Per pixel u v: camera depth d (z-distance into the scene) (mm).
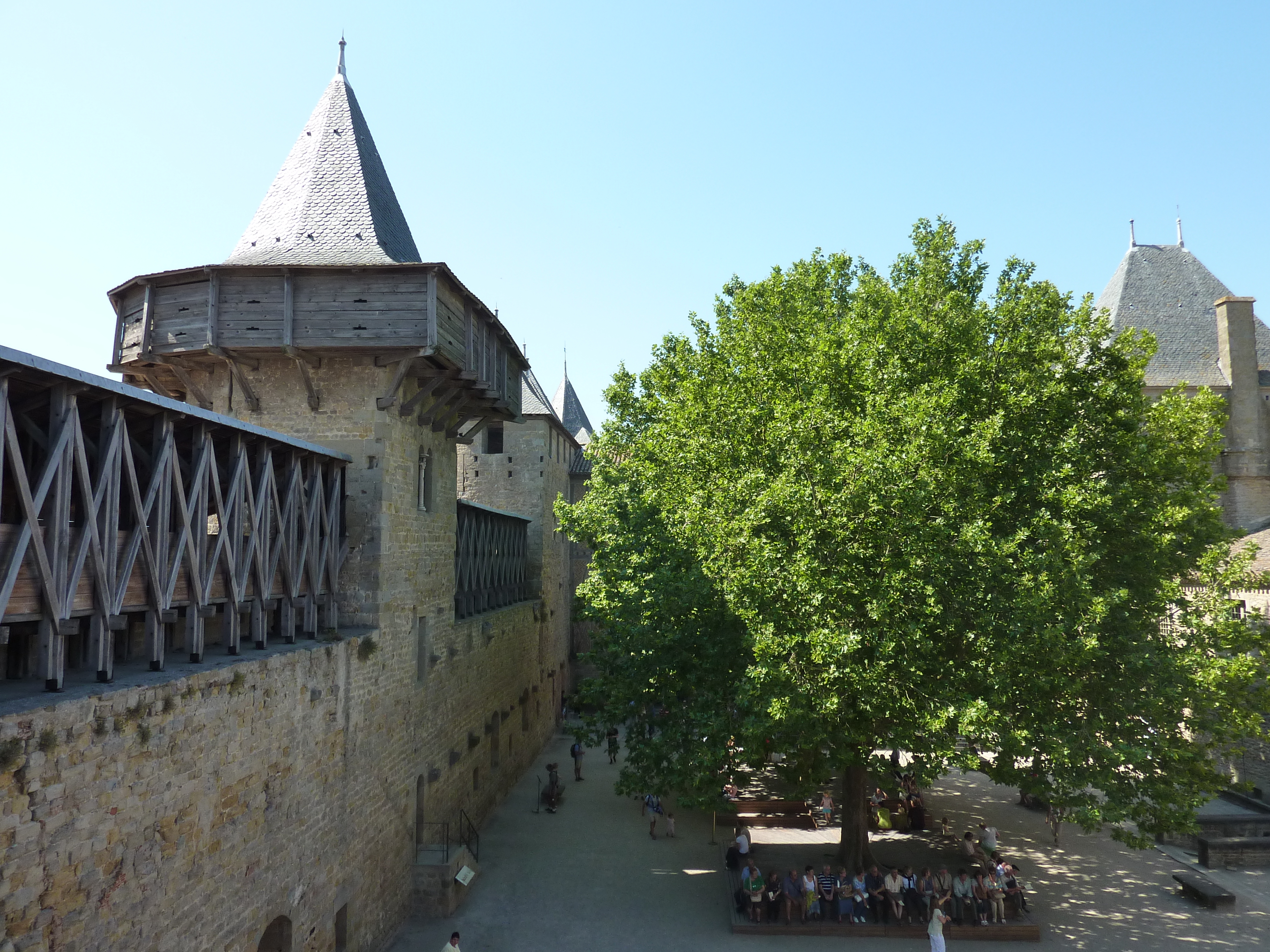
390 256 18484
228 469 13188
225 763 10961
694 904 18641
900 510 15492
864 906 17562
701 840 23047
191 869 10164
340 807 14508
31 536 8312
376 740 16219
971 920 17453
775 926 17234
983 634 15367
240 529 12328
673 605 18688
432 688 19656
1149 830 16625
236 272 16734
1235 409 34750
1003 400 17844
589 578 24172
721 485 17984
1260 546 29438
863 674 15070
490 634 25359
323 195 19516
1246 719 16859
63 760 8109
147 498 10195
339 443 17109
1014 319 19688
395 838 17094
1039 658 15609
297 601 14594
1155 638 17531
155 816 9500
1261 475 34406
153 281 17281
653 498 21781
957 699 15391
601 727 36156
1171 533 17219
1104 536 17828
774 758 31438
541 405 36031
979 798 28094
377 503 16859
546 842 22750
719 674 18578
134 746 9148
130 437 10938
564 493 40281
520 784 28906
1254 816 23203
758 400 19578
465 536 23891
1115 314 37812
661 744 19016
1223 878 20672
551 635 36594
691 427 20172
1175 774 16281
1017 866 21406
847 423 17391
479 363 20000
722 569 17750
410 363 17141
